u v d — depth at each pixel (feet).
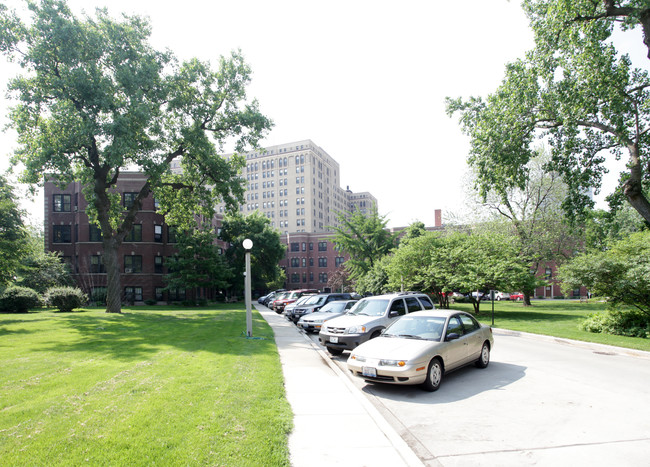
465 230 118.62
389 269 87.30
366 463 13.66
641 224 68.49
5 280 79.05
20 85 66.44
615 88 49.60
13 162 72.23
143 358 30.83
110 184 79.66
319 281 266.16
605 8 46.57
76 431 15.30
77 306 84.99
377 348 25.29
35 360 29.81
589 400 21.91
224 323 61.26
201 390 21.35
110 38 71.31
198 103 84.23
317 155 370.12
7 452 13.37
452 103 61.26
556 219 107.65
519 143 54.44
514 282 68.90
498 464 14.17
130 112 68.03
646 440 16.24
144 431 15.34
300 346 40.96
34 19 66.64
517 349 39.52
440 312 29.27
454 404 21.59
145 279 134.62
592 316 52.37
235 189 86.12
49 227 134.82
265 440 14.89
